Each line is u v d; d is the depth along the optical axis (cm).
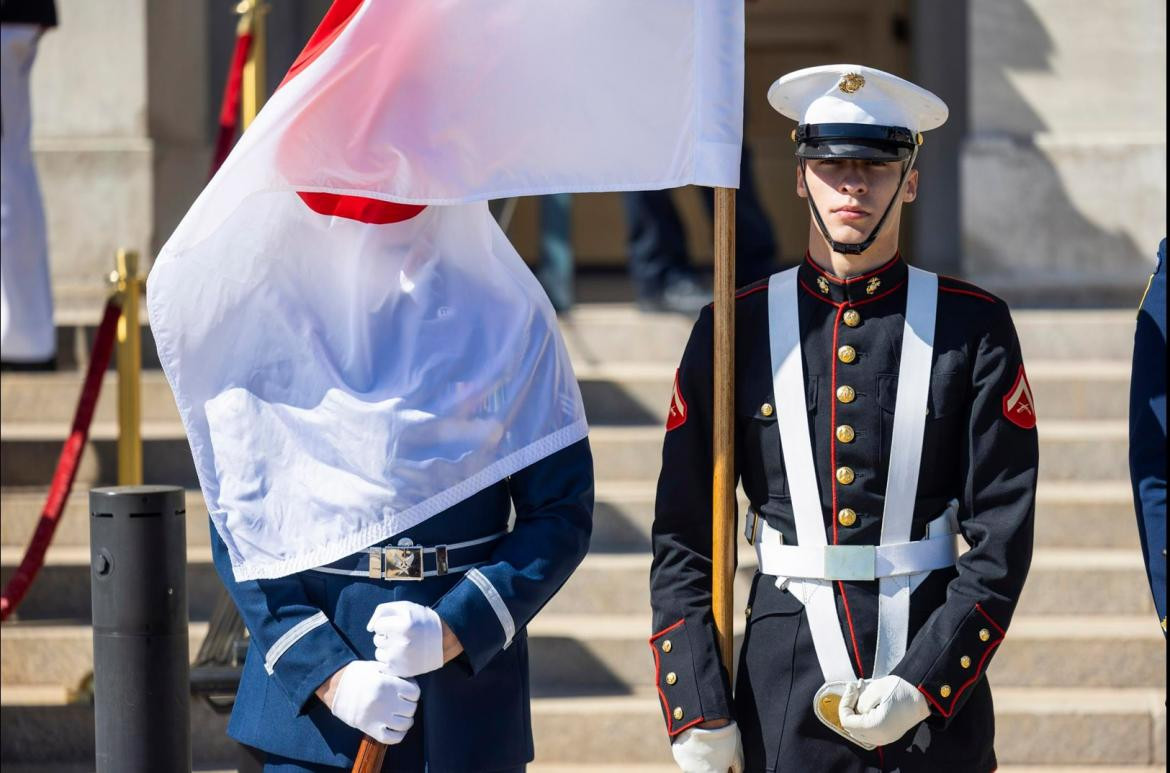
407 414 868
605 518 1667
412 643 830
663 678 866
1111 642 1473
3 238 1758
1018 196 2219
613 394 1847
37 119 2209
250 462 883
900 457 849
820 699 830
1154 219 2209
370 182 902
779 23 3145
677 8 916
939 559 855
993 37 2228
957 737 848
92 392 1523
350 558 882
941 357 854
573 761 1422
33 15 1770
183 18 2303
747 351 891
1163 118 2216
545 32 919
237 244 909
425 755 871
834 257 874
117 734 1009
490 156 920
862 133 845
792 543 866
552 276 2106
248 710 910
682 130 919
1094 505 1641
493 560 880
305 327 898
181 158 2288
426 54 910
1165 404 834
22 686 1518
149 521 1010
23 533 1683
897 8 3091
